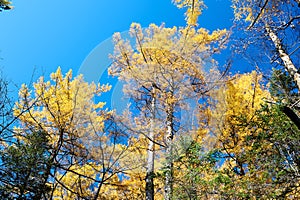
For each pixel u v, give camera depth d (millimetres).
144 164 5578
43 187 4375
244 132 5855
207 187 4875
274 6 5434
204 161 5273
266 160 5031
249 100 6586
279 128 5094
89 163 5113
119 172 5137
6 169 4148
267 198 4633
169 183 5219
